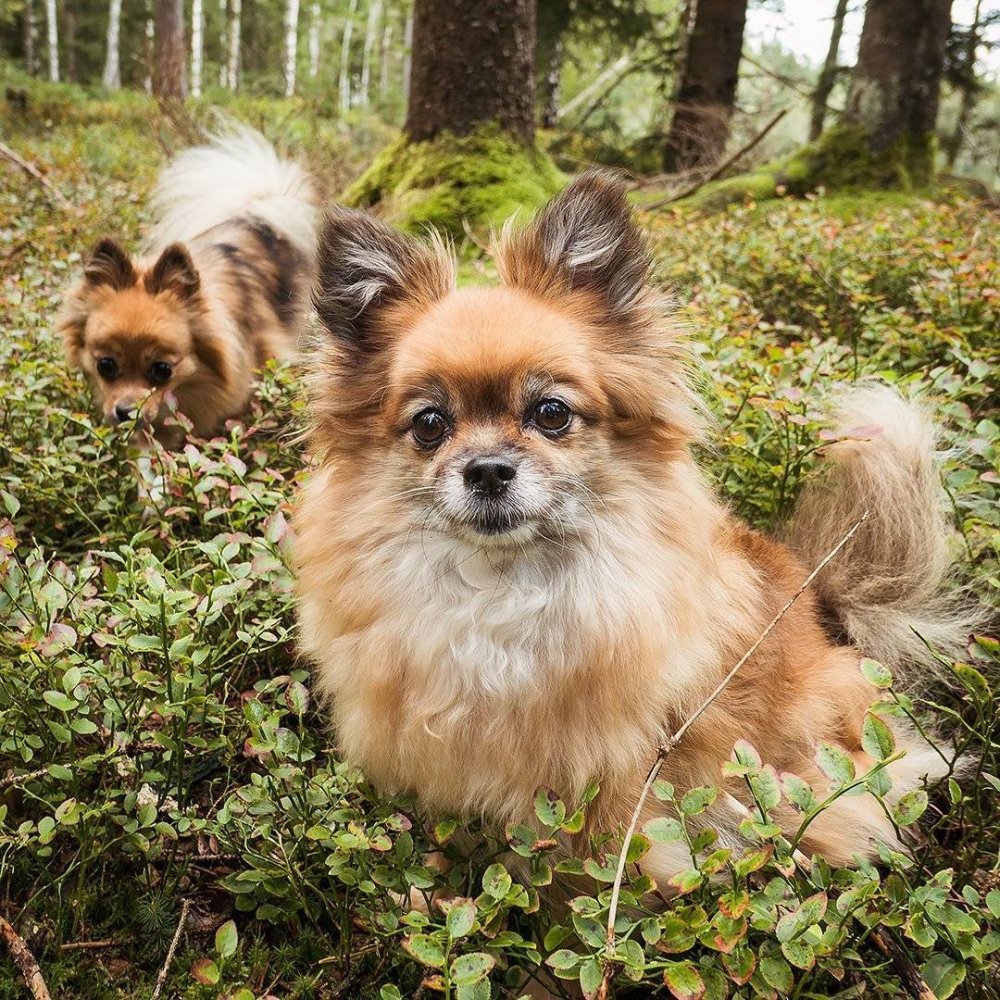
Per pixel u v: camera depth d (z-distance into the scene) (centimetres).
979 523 44
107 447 51
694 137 202
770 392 51
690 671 35
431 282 40
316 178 146
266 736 34
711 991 27
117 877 37
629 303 38
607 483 36
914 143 145
